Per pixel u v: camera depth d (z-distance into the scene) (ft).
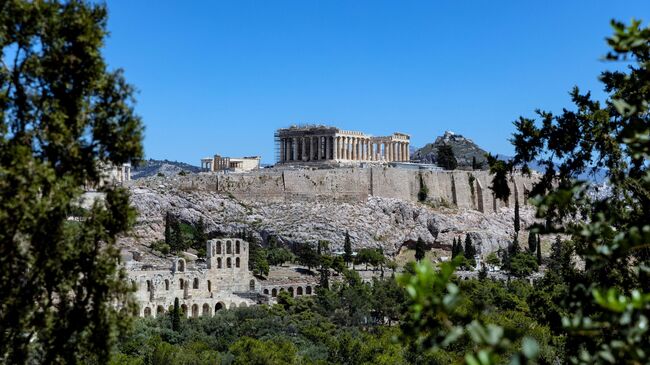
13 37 134.41
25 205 125.39
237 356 465.06
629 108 90.84
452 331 73.72
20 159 126.21
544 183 176.76
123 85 143.84
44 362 138.31
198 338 548.31
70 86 139.03
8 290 132.67
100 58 139.33
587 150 177.99
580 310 99.25
